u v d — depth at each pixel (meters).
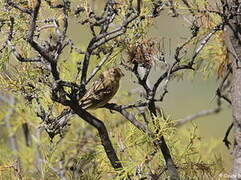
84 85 8.42
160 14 8.95
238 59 9.45
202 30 9.70
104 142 8.92
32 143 10.56
